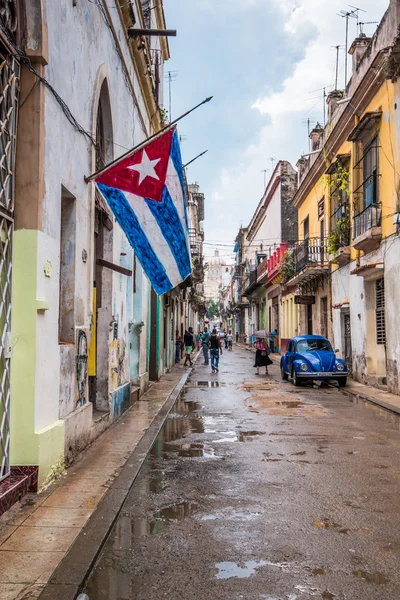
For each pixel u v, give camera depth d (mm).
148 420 10680
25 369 5773
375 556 4348
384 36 15773
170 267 8766
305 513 5379
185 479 6652
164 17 18453
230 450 8297
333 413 12008
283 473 6930
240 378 21047
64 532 4684
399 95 14609
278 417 11445
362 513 5379
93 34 8594
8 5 5590
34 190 5840
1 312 5449
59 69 6688
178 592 3777
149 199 8016
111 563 4254
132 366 14414
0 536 4594
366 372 17984
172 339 27438
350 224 19219
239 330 76812
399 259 14562
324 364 17531
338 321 21781
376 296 17719
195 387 17719
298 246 26750
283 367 20453
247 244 63156
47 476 6051
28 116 5883
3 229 5508
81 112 7855
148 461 7590
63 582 3729
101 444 8391
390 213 15320
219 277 137375
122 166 7691
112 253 10312
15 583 3730
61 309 7496
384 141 15836
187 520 5203
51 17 6324
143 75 13711
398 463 7449
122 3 10688
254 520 5188
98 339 9930
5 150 5566
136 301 14609
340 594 3719
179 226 8398
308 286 27266
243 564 4211
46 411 6211
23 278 5777
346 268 20391
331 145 21859
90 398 9805
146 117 15625
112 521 4965
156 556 4379
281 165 38312
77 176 7602
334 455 7938
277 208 39500
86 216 8141
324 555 4367
